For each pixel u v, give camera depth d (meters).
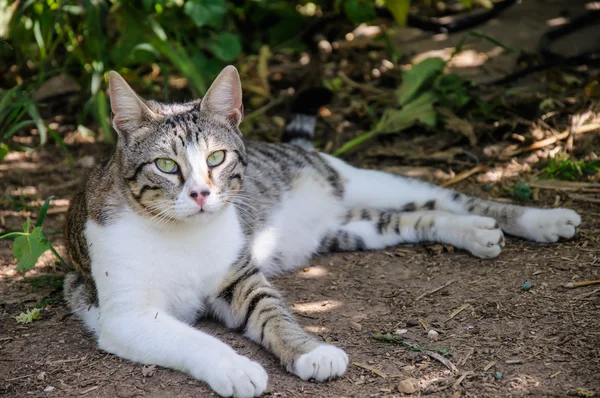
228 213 1.34
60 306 1.38
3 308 1.38
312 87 1.66
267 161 1.48
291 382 1.25
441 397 1.22
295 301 1.37
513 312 1.32
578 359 1.25
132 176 1.31
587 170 1.56
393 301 1.36
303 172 1.50
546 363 1.25
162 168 1.30
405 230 1.47
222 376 1.23
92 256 1.32
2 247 1.50
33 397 1.24
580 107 1.68
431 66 1.69
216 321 1.36
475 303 1.34
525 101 1.69
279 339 1.28
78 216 1.37
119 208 1.32
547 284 1.36
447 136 1.68
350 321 1.33
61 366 1.28
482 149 1.64
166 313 1.32
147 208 1.31
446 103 1.69
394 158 1.65
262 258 1.44
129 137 1.32
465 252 1.44
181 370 1.26
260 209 1.44
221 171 1.32
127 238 1.30
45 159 1.70
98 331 1.32
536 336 1.28
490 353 1.26
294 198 1.48
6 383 1.26
